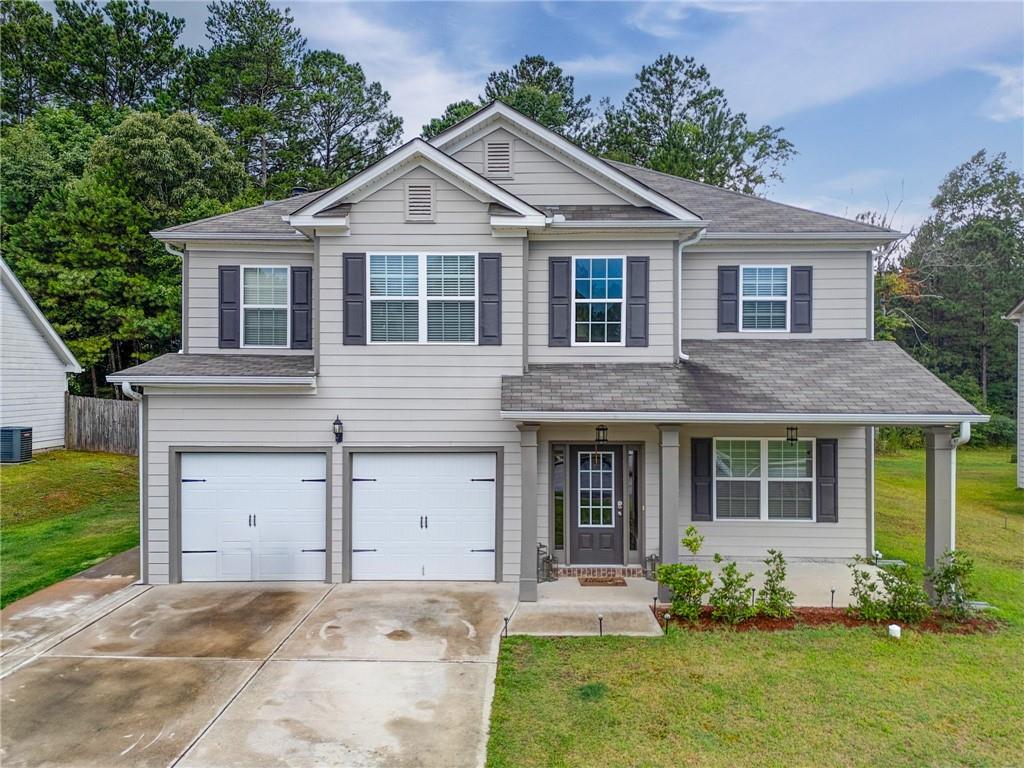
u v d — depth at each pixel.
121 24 37.88
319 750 5.80
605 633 8.38
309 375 10.37
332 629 8.61
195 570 10.67
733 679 7.04
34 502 15.76
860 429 11.76
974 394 37.72
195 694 6.84
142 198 27.70
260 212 12.92
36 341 20.48
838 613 8.95
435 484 10.74
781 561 9.06
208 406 10.63
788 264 12.27
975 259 40.91
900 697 6.66
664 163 31.73
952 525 9.30
